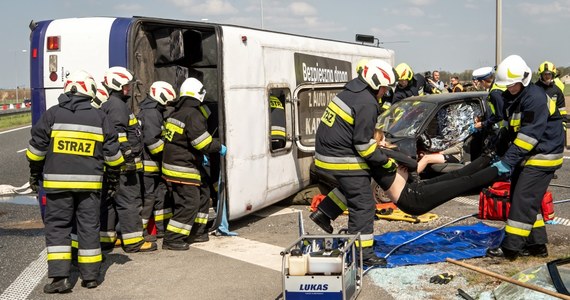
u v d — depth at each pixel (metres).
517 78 5.97
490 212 7.53
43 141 5.75
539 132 5.94
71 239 6.00
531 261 6.33
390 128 9.48
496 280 5.69
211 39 8.08
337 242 5.56
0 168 15.27
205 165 7.68
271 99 9.02
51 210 5.72
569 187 10.12
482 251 6.63
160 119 7.41
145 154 7.47
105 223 7.15
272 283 5.91
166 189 7.80
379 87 6.16
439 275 5.82
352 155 6.21
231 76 7.80
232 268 6.43
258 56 8.41
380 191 8.88
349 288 5.00
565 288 4.25
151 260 6.81
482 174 6.10
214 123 8.48
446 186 6.09
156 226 7.82
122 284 5.99
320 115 10.24
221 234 7.90
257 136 8.38
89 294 5.71
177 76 8.08
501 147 6.38
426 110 9.41
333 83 10.73
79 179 5.72
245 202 8.11
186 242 7.31
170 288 5.83
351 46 11.76
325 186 9.79
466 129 9.52
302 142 9.65
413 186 6.19
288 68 9.24
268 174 8.67
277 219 8.77
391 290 5.57
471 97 9.76
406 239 7.19
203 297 5.55
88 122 5.81
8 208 10.12
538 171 6.18
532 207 6.23
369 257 6.21
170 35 7.98
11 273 6.41
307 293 4.77
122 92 6.95
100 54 7.55
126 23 7.59
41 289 5.88
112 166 6.05
